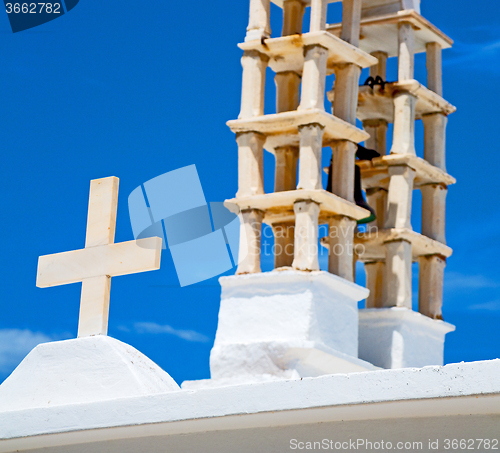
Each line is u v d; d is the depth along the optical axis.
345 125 50.12
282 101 52.06
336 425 28.94
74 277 37.22
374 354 51.09
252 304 48.00
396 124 53.75
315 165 48.75
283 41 50.78
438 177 54.69
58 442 32.84
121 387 35.44
